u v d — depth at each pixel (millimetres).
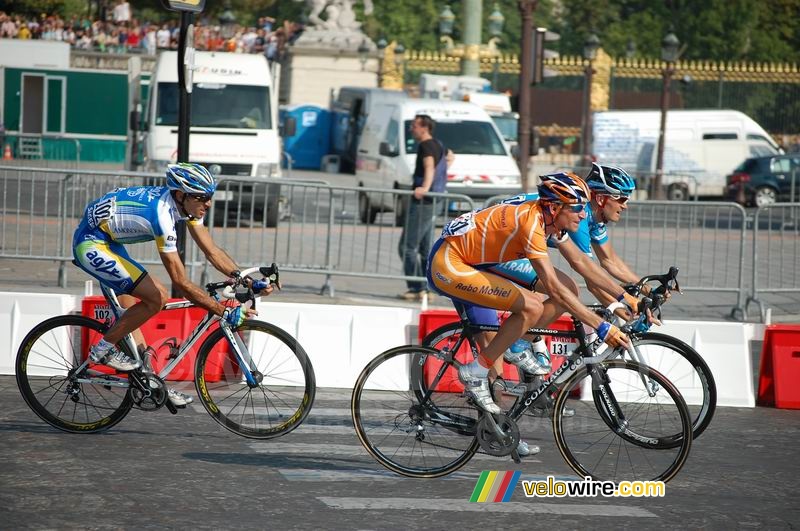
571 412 14258
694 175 69188
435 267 13727
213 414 15164
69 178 28172
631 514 12586
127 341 15125
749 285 29797
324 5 91812
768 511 12891
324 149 86438
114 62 91000
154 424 16125
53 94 74750
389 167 45750
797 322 27344
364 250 27953
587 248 14914
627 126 69812
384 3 129000
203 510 12148
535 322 13422
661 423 14086
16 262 31781
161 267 30359
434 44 128625
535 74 44812
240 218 27938
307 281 30703
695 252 29484
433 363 13945
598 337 13117
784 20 122875
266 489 13078
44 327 15297
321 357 19531
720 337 19250
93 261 14688
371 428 13930
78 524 11492
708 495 13492
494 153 45562
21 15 105500
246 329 14992
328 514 12195
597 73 87500
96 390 15305
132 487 12914
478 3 73000
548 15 132500
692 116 69562
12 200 28062
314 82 90938
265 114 44531
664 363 16938
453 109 46812
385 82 90875
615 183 14703
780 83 85562
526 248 13047
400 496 13031
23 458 14008
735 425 17453
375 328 19609
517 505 12820
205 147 43031
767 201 65250
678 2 125875
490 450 13672
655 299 14141
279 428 15180
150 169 42906
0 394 17750
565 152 88875
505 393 14219
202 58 44688
